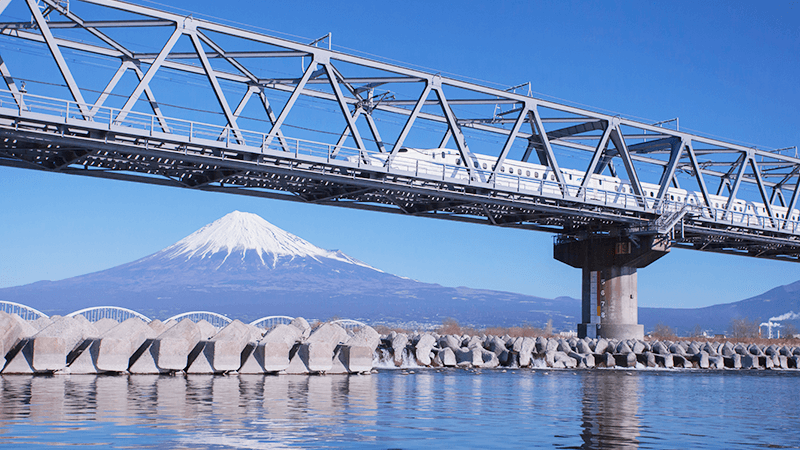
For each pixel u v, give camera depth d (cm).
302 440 1594
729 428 2017
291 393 2569
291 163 4847
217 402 2214
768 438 1839
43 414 1872
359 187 5403
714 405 2719
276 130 4719
